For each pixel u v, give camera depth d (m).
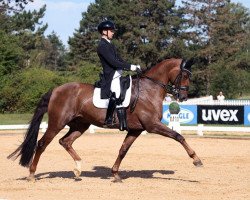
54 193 9.45
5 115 38.44
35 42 73.31
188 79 10.56
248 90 57.66
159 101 10.46
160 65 10.63
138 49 66.44
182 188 9.90
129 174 11.92
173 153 16.08
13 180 11.01
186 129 23.02
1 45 43.81
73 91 10.62
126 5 68.38
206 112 23.59
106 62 10.35
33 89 41.84
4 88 40.84
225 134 23.80
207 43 68.94
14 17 68.38
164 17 68.00
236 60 67.62
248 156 15.23
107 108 10.37
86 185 10.31
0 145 18.53
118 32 69.69
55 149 17.17
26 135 10.59
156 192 9.50
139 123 10.44
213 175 11.67
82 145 18.53
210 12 69.38
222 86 49.81
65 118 10.57
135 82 10.55
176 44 65.25
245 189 9.77
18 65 49.19
